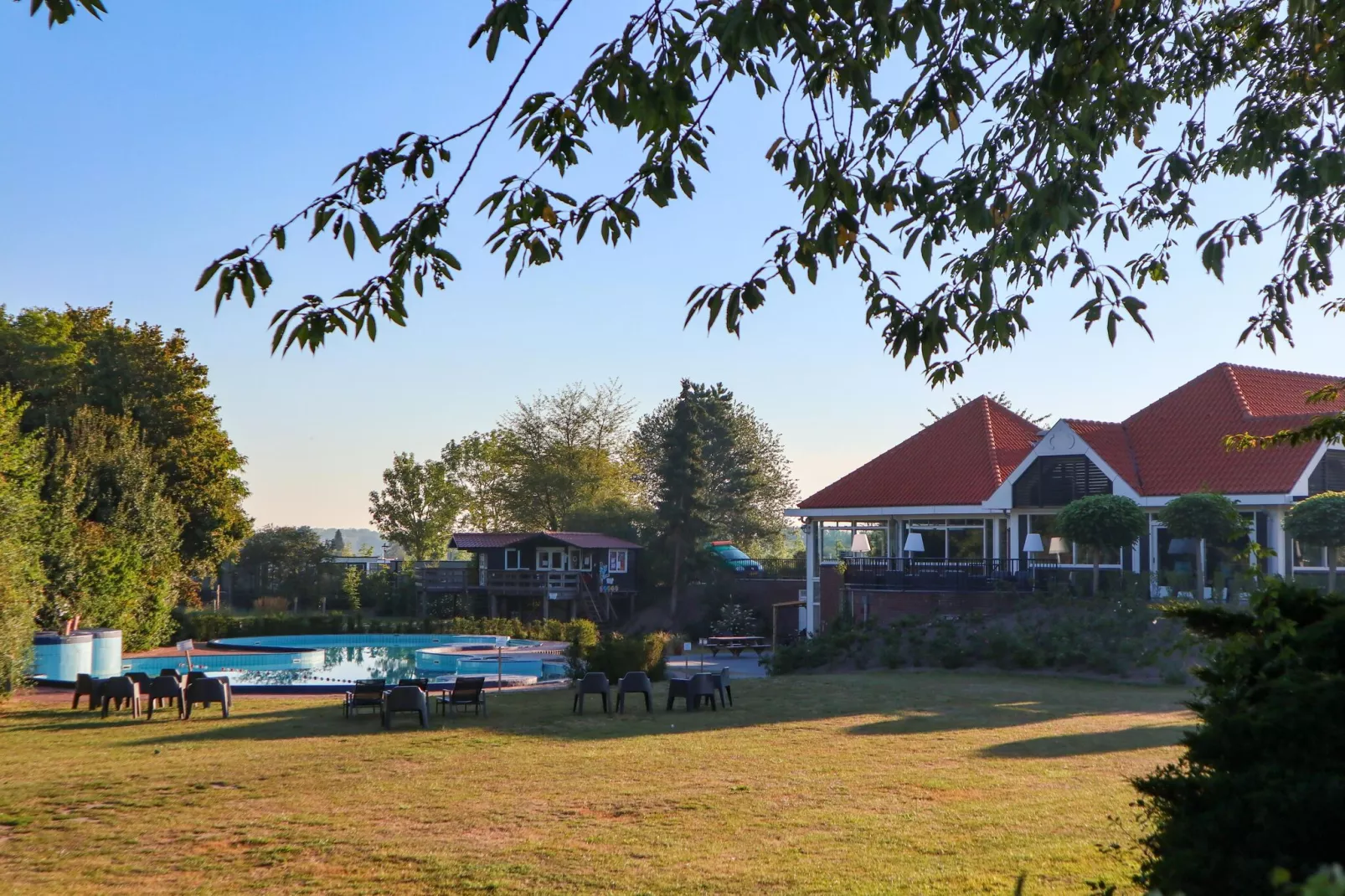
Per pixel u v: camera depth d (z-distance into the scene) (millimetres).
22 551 21375
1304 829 4441
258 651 38281
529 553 57000
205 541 42906
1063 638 25078
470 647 37219
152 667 32156
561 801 11406
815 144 6012
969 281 7023
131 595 33938
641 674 19172
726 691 19703
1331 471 31703
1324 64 8008
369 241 5582
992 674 24531
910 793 11547
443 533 71625
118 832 10117
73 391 41156
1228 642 5895
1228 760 5070
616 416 71562
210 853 9328
